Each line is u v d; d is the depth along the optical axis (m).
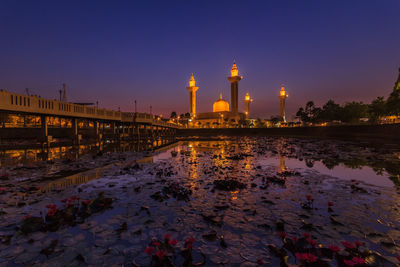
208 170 8.92
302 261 2.51
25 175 8.01
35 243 3.24
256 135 63.41
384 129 26.36
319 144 23.45
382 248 3.00
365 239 3.25
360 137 30.97
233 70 133.62
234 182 6.37
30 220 3.76
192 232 3.56
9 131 27.17
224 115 116.00
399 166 9.51
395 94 33.44
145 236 3.43
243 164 10.52
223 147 22.28
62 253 2.98
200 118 125.25
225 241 3.27
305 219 3.97
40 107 21.31
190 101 138.88
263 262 2.73
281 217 4.07
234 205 4.76
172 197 5.35
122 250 3.05
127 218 4.09
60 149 20.28
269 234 3.45
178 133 81.38
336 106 60.38
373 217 4.04
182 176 7.77
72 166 9.96
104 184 6.63
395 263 2.64
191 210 4.48
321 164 10.25
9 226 3.78
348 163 10.46
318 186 6.26
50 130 31.78
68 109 25.70
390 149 16.61
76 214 4.26
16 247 3.13
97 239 3.35
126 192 5.75
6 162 11.35
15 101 18.44
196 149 19.92
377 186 6.22
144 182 6.86
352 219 3.94
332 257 2.78
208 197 5.32
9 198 5.29
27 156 14.22
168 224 3.85
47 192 5.82
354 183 6.56
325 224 3.75
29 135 28.59
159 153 16.02
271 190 5.88
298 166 9.77
